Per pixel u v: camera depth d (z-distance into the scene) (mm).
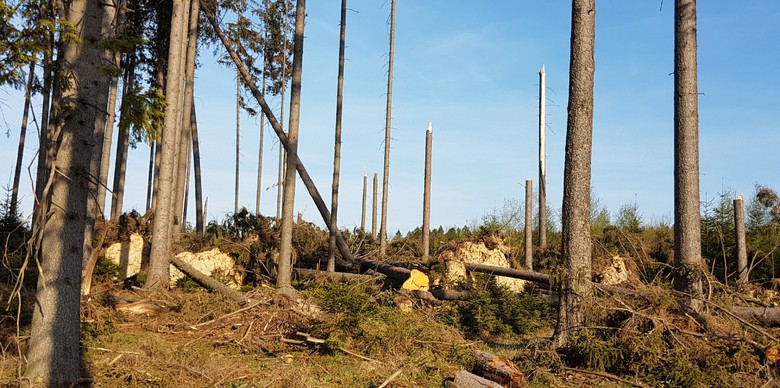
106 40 7344
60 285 7113
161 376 8398
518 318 14023
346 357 10211
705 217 19797
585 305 10242
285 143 21453
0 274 13148
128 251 17922
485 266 17062
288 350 10758
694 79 11547
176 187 19703
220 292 14516
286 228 14469
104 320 11625
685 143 11469
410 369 9461
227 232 20969
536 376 9281
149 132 7672
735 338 9516
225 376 8562
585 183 10820
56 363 7035
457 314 14250
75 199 7207
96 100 7328
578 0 11039
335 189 19625
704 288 11297
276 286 14344
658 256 19094
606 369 9602
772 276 17266
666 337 9773
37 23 6840
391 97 22016
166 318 12633
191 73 19969
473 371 9305
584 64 10945
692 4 11617
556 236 25594
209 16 23219
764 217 21469
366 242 23125
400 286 18141
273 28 30203
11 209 19016
